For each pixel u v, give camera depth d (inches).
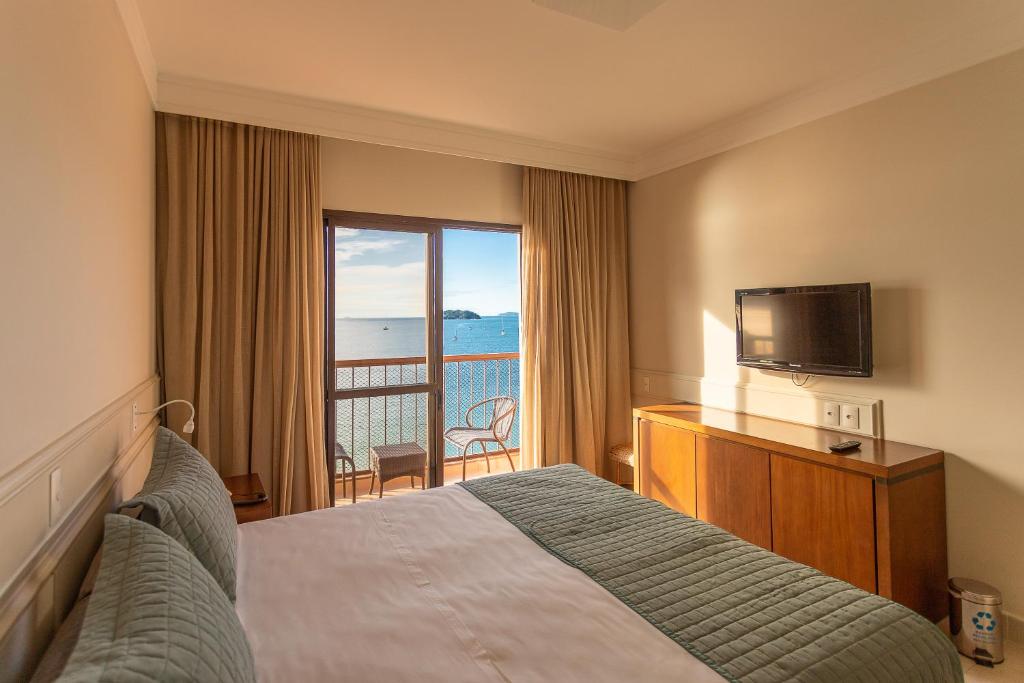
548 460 159.9
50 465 46.3
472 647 48.2
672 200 156.6
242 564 64.7
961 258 95.2
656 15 89.5
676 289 156.1
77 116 57.0
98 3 66.1
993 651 85.0
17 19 41.8
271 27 92.8
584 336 163.0
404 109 128.6
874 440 106.4
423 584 60.1
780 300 122.0
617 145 155.9
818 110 117.3
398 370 148.0
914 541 92.4
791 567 62.0
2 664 36.5
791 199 124.0
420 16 89.4
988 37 90.1
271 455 124.3
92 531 59.0
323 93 119.6
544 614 53.2
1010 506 89.9
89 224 61.2
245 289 122.3
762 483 110.0
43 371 46.5
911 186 102.0
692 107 128.0
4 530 37.4
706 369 147.1
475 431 177.6
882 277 106.9
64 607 49.9
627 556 65.4
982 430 93.0
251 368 123.0
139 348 93.3
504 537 72.2
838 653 45.8
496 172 157.0
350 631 50.8
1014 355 89.0
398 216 144.9
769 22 91.7
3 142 39.1
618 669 44.7
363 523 77.5
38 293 45.6
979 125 92.4
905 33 95.3
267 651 47.6
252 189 122.1
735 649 46.6
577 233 163.6
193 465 64.8
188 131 115.9
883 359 107.2
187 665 30.7
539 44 98.8
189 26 92.3
